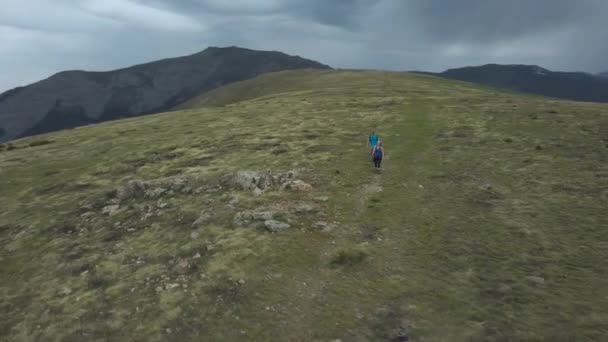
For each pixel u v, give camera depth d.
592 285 17.08
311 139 50.72
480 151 39.53
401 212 26.30
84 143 64.19
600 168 31.44
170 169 42.00
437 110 66.50
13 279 23.08
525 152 37.66
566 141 39.81
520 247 20.64
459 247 21.05
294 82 157.88
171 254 22.75
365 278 18.95
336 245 22.36
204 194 31.81
